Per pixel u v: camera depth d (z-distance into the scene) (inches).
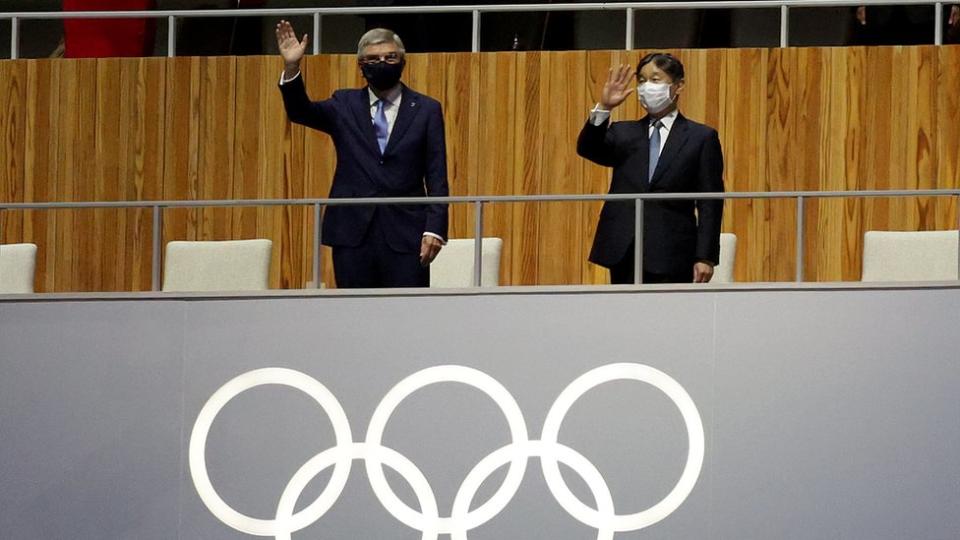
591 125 887.7
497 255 959.6
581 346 869.8
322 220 926.4
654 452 858.8
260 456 878.4
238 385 884.0
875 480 848.3
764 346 862.5
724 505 852.0
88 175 1109.1
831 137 1065.5
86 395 893.2
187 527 879.1
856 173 1063.0
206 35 1124.5
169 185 1103.6
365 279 892.6
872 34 1074.7
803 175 1065.5
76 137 1112.2
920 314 858.8
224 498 877.8
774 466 853.2
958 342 855.1
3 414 895.1
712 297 867.4
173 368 890.1
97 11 1127.6
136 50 1131.3
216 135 1103.0
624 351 867.4
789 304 863.7
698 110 1077.1
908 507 845.2
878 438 851.4
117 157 1107.9
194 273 962.7
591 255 901.2
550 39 1104.2
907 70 1064.2
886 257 945.5
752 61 1073.5
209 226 1091.3
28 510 888.3
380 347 879.1
